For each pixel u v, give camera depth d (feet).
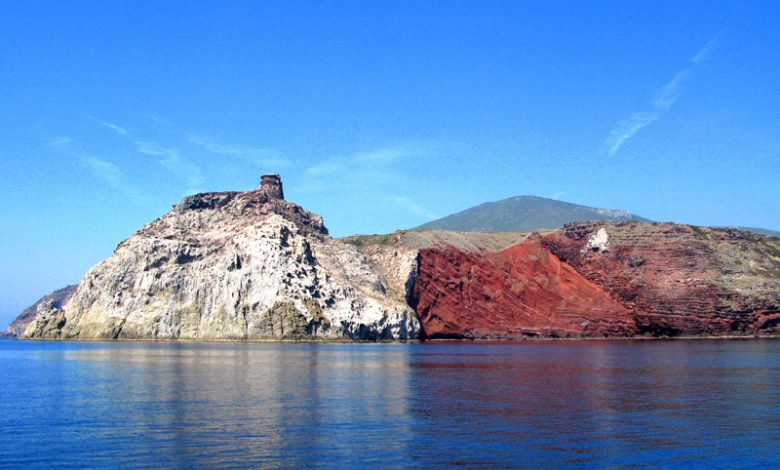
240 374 304.50
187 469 134.21
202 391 243.40
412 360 405.80
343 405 210.18
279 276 641.81
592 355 466.29
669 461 141.49
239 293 642.22
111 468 135.44
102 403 214.90
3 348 573.33
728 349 547.49
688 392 247.70
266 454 145.28
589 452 148.15
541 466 136.87
